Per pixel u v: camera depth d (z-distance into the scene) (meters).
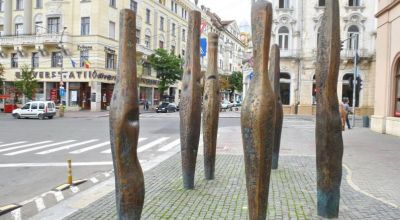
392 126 19.00
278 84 8.92
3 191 8.09
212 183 8.07
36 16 43.47
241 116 4.73
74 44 41.72
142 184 4.56
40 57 43.03
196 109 7.46
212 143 8.26
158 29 53.62
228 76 69.62
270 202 6.67
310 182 8.21
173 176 8.91
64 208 6.45
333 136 5.69
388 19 19.48
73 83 42.16
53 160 11.91
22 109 32.41
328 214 5.83
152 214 5.97
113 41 43.69
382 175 9.11
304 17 39.50
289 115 38.84
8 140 17.06
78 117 34.44
